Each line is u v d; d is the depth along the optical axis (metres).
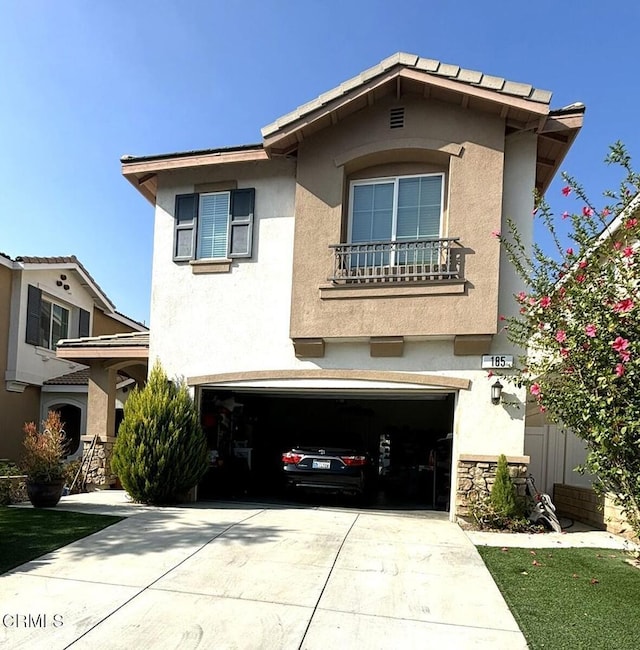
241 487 13.12
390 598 5.31
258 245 10.71
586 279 6.25
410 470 15.42
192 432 10.24
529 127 9.24
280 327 10.40
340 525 8.45
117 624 4.59
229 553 6.65
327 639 4.41
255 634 4.46
